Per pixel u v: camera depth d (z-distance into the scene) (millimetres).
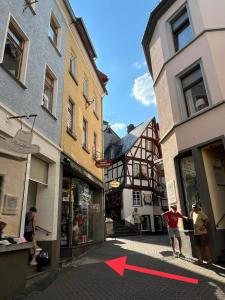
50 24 11875
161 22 13586
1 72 7367
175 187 11398
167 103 12352
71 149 12445
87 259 10867
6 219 7156
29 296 5883
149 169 32250
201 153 10305
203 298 5523
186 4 12383
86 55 16641
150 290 6227
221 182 10312
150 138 33250
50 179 10180
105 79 21000
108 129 39469
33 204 9836
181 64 11867
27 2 9273
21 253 6320
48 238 9453
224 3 11391
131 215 28766
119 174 31016
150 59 15797
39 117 9438
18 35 8898
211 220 9305
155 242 17078
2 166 7238
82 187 14461
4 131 7277
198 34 11273
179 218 11109
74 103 13641
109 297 5773
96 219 17328
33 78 9234
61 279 7473
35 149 6980
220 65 10414
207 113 10266
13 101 7844
